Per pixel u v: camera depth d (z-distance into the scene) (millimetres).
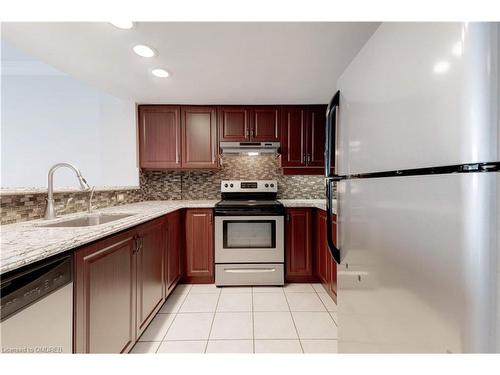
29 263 818
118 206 2504
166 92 2527
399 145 673
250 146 2871
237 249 2701
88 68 1971
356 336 938
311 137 2943
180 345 1704
